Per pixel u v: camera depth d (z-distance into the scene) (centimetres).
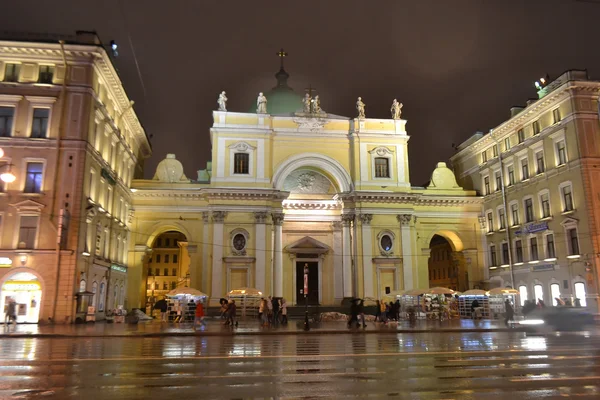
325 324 3069
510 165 4184
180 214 4131
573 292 3338
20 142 2864
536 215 3775
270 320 3139
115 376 1012
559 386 884
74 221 2808
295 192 4466
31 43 2891
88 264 2988
